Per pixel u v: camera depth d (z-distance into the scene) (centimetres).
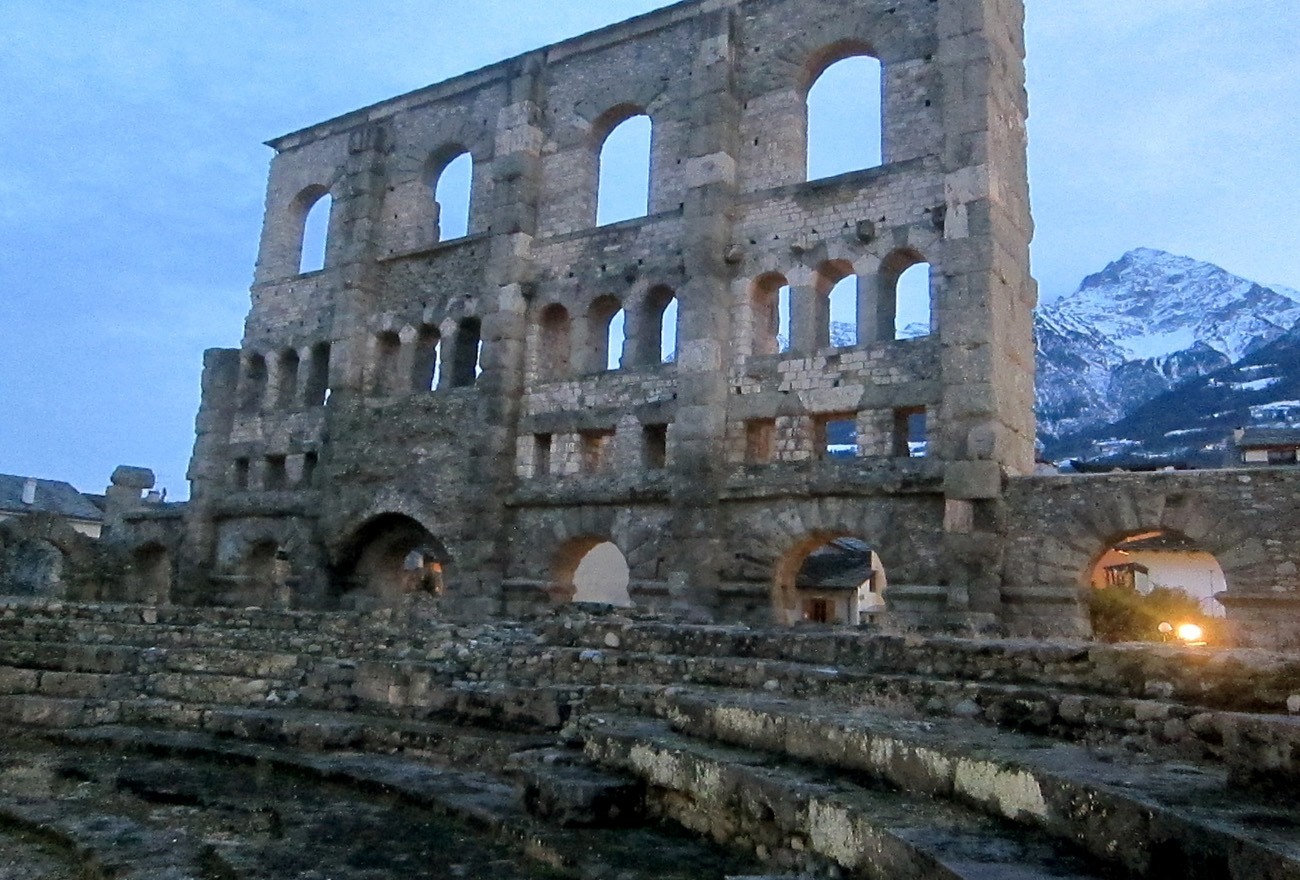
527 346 3303
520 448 3231
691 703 1252
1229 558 2100
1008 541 2347
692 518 2764
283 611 2178
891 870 747
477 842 1123
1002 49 2692
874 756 953
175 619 2220
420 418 3453
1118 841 676
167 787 1370
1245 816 633
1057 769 777
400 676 1739
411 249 3653
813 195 2822
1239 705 1025
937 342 2541
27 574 4197
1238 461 5847
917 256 2675
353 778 1396
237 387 4091
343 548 3556
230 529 3950
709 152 2947
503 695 1596
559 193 3375
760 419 2803
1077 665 1173
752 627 1867
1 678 1870
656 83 3216
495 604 3123
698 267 2891
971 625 2270
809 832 882
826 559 4691
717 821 1034
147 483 4881
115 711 1775
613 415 3041
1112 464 4909
